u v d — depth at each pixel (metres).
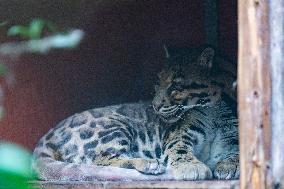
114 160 6.69
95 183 5.17
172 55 7.41
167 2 8.06
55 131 7.14
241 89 4.09
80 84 7.81
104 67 7.93
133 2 7.98
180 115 7.13
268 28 4.09
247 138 4.04
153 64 8.06
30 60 7.44
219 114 7.22
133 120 7.26
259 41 4.06
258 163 4.00
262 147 4.01
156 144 7.23
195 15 8.07
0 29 6.96
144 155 7.18
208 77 7.19
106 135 6.99
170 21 8.09
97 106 7.91
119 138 6.98
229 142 7.16
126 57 8.02
